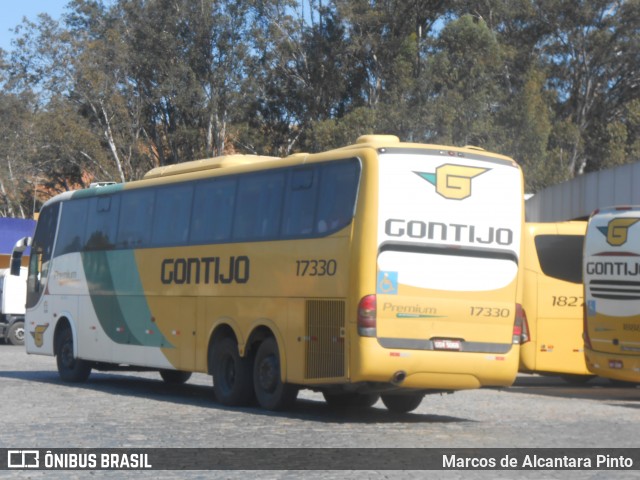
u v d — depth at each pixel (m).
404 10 70.44
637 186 31.50
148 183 21.16
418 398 17.69
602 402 20.53
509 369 16.25
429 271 15.70
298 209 16.77
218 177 18.95
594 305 22.47
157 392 21.38
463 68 69.06
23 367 28.89
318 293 16.06
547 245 24.53
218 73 68.75
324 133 66.56
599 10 77.94
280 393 16.91
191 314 19.28
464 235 16.00
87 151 70.88
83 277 23.14
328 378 15.74
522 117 69.81
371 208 15.42
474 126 67.56
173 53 69.62
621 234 22.09
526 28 78.31
